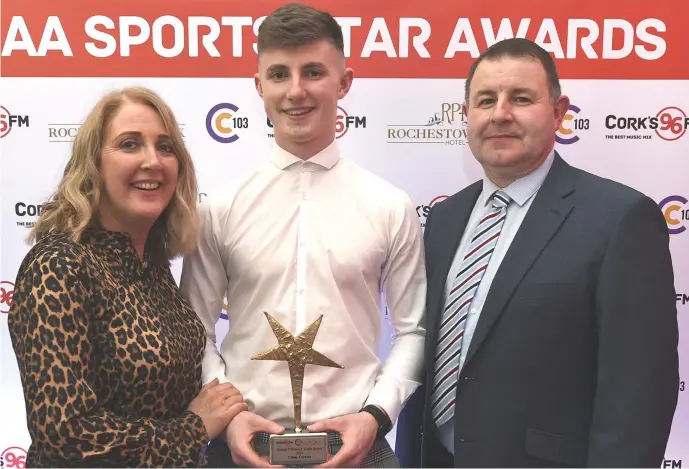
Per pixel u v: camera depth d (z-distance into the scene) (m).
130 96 1.42
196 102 2.35
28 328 1.21
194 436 1.37
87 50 2.32
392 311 1.72
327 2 2.31
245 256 1.63
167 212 1.54
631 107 2.38
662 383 1.34
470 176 2.39
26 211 2.37
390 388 1.58
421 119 2.37
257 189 1.68
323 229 1.64
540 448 1.42
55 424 1.18
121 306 1.33
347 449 1.43
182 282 1.69
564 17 2.32
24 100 2.33
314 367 1.57
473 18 2.32
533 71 1.50
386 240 1.66
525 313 1.44
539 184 1.56
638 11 2.33
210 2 2.31
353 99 2.36
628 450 1.32
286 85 1.57
